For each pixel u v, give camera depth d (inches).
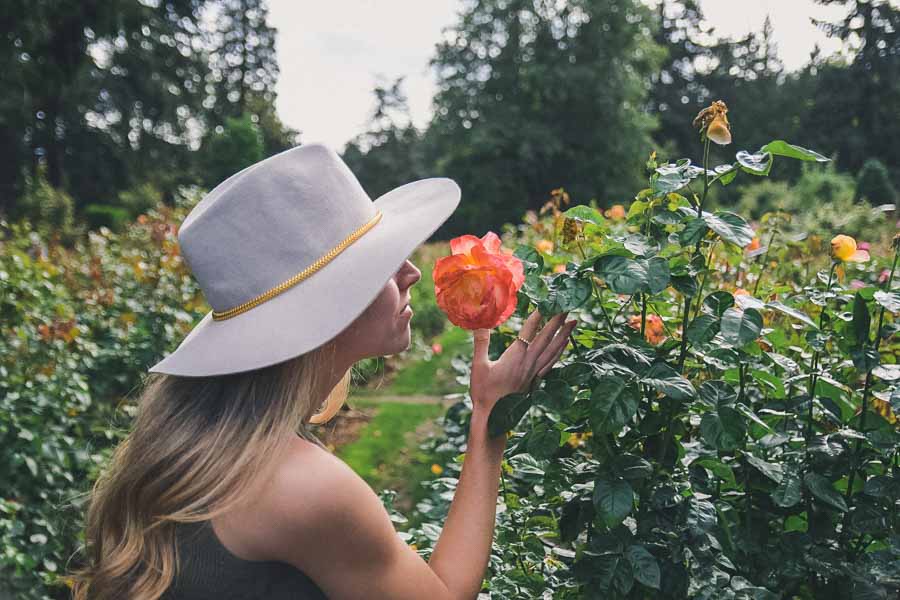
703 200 49.9
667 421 52.3
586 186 1233.4
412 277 41.4
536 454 49.5
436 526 68.7
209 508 33.6
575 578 48.0
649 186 52.0
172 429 36.4
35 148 1211.2
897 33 1496.1
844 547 56.4
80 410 159.6
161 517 34.2
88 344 173.6
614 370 46.6
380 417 250.1
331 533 34.1
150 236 243.9
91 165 1255.5
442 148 1375.5
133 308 201.8
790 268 107.3
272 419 35.7
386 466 200.2
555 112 1254.9
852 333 55.2
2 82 735.1
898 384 52.7
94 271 217.2
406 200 44.4
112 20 810.8
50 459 136.3
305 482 34.0
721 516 52.9
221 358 35.7
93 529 38.7
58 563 129.2
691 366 54.4
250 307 37.2
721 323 47.2
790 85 1784.0
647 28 1298.0
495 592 56.1
